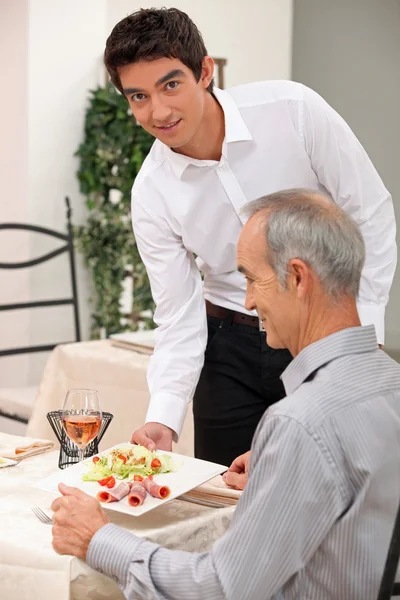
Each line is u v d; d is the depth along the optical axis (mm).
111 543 1263
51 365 3121
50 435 3053
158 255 2059
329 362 1201
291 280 1210
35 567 1325
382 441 1146
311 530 1124
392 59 4398
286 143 1924
